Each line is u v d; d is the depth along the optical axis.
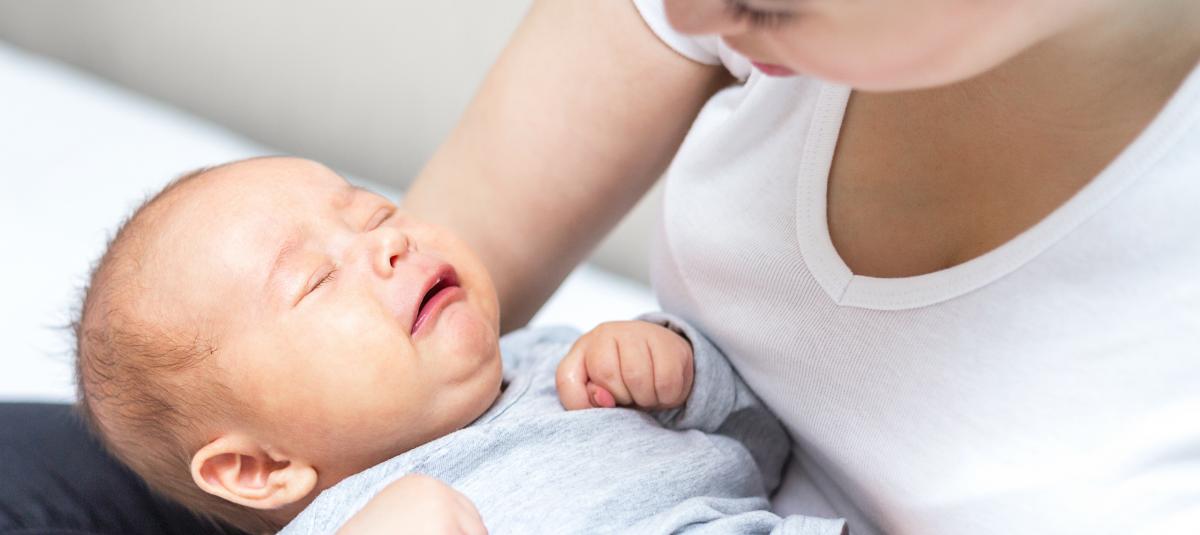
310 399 0.88
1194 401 0.63
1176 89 0.60
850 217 0.73
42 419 1.02
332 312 0.89
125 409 0.93
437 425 0.91
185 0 1.89
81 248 1.54
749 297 0.80
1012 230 0.67
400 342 0.88
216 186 0.95
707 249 0.81
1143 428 0.65
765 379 0.84
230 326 0.89
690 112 0.92
